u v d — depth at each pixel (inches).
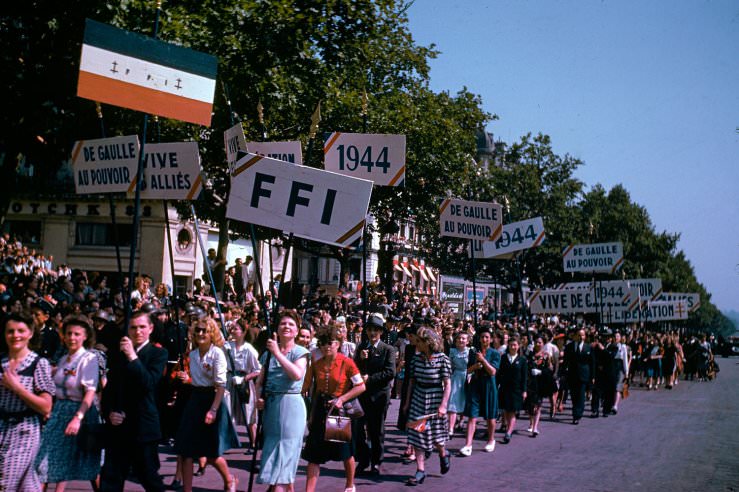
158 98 277.9
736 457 444.8
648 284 994.1
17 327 226.1
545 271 1736.0
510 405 478.3
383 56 1094.4
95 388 248.7
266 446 261.9
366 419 367.6
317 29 688.4
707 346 1275.8
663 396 898.7
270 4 651.5
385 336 618.2
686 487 355.9
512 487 344.5
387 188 987.3
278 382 265.7
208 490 312.0
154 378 256.8
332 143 396.5
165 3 605.3
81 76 263.0
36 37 522.0
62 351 353.7
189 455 275.7
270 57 656.4
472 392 438.6
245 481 333.1
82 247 1449.3
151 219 1421.0
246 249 1686.8
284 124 813.9
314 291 1001.5
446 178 1095.6
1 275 649.0
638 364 1061.1
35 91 527.5
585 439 508.7
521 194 1749.5
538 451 450.6
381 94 1109.1
